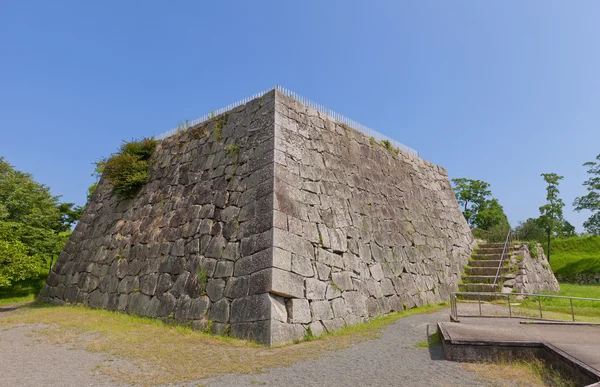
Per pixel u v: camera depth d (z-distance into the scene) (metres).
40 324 10.35
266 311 8.38
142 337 8.66
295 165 11.20
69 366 6.44
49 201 22.58
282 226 9.66
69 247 17.08
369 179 14.34
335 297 10.09
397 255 13.60
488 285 15.16
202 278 10.27
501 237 21.20
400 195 15.91
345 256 11.22
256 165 10.99
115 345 7.88
